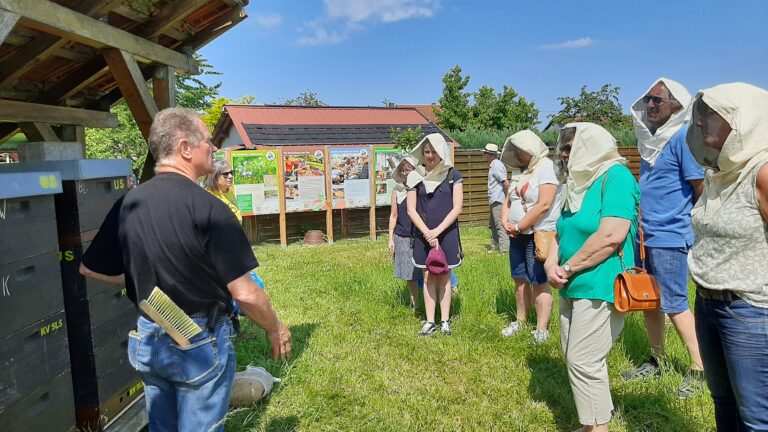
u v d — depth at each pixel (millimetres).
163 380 2219
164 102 4508
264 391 3748
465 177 13625
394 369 4316
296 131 15602
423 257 5070
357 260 9594
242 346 4773
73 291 2859
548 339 4711
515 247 4914
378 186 12414
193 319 2111
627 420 3363
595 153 2873
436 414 3551
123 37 3801
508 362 4363
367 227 13758
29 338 2479
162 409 2271
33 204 2514
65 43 4203
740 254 2117
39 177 2500
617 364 4133
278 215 12781
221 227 2102
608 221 2746
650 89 3695
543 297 4672
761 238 2068
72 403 2768
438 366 4344
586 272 2840
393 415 3553
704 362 2447
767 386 2107
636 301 2684
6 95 4871
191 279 2090
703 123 2158
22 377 2418
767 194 2008
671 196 3619
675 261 3629
